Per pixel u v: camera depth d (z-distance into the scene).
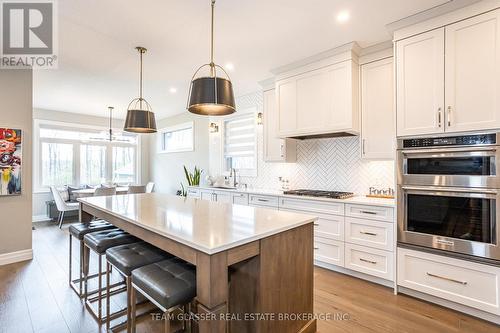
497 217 2.04
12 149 3.32
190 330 1.90
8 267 3.22
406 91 2.49
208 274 1.32
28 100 3.44
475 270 2.14
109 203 2.68
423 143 2.41
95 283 2.80
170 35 2.74
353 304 2.39
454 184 2.24
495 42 2.04
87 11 2.30
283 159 3.92
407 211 2.51
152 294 1.45
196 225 1.74
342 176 3.66
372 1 2.18
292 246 1.81
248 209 2.35
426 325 2.08
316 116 3.33
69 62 3.42
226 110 2.19
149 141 7.84
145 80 4.14
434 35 2.33
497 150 2.04
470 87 2.15
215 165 5.62
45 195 6.08
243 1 2.18
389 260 2.66
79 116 6.57
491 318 2.11
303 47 3.04
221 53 3.19
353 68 3.05
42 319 2.15
